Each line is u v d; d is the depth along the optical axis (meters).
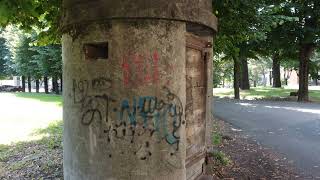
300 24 24.23
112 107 5.11
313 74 34.06
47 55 32.78
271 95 31.48
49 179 7.38
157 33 5.10
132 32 5.03
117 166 5.12
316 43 25.14
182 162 5.41
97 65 5.19
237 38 11.21
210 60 6.80
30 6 6.14
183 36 5.34
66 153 5.73
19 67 40.06
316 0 23.36
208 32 6.29
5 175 7.78
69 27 5.49
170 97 5.22
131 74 5.05
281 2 23.20
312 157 9.66
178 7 5.19
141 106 5.08
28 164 8.51
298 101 25.84
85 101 5.31
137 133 5.09
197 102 6.45
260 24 10.59
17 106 22.42
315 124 14.88
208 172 6.99
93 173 5.27
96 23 5.16
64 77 5.75
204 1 5.74
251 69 72.56
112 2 4.98
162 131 5.19
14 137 12.05
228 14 9.90
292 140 11.82
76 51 5.40
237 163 8.73
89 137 5.28
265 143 11.34
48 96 32.91
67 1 5.53
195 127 6.36
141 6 4.96
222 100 26.56
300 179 7.80
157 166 5.17
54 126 14.12
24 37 37.25
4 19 6.25
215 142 10.73
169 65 5.20
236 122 15.41
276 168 8.56
